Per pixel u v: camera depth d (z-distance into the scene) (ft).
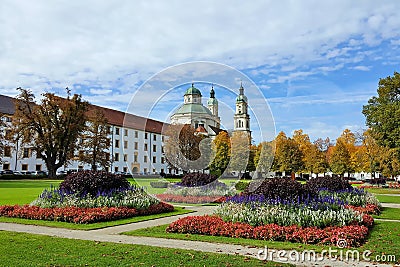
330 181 55.06
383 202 64.34
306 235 27.14
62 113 155.53
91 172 44.86
